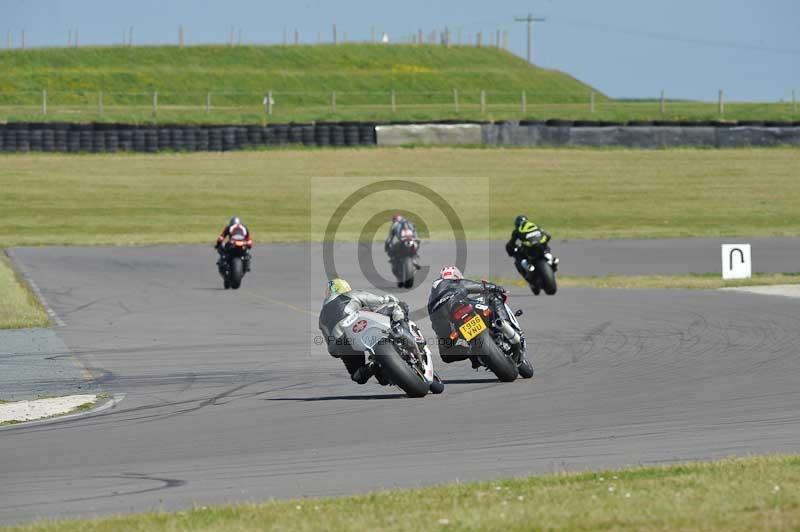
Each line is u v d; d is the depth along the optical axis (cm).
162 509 2548
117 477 2942
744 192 17850
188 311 7606
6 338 6309
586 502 2325
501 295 4553
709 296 7912
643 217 16150
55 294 8725
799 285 8650
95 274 10412
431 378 4222
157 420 3894
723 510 2195
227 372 5047
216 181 18675
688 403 3900
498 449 3183
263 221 16175
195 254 12625
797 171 19338
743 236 14112
